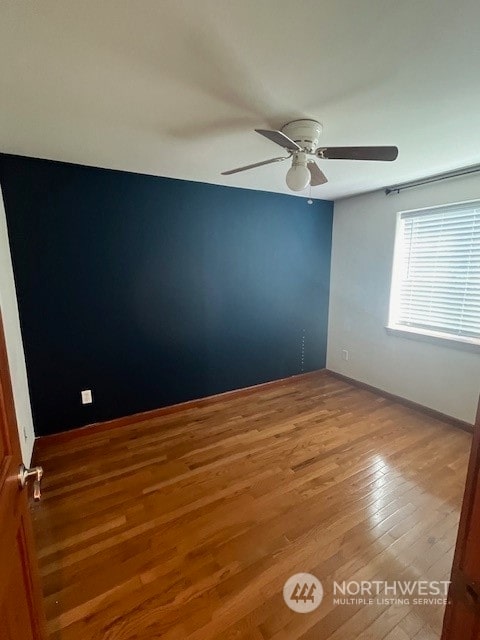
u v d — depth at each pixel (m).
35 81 1.30
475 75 1.27
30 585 0.91
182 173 2.63
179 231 2.90
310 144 1.67
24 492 0.95
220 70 1.24
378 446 2.50
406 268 3.19
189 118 1.64
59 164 2.34
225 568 1.49
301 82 1.32
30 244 2.31
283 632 1.23
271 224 3.42
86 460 2.32
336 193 3.42
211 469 2.21
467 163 2.41
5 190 2.19
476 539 0.70
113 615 1.29
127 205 2.63
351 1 0.91
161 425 2.84
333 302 3.96
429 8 0.94
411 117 1.63
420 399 3.12
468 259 2.70
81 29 1.01
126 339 2.79
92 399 2.69
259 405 3.26
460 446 2.51
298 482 2.08
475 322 2.71
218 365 3.32
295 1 0.91
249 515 1.80
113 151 2.12
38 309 2.40
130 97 1.43
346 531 1.70
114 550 1.58
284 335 3.75
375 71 1.25
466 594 0.73
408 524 1.75
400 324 3.30
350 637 1.22
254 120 1.65
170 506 1.87
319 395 3.50
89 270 2.55
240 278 3.31
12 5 0.91
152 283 2.84
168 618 1.28
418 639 1.21
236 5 0.92
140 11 0.94
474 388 2.71
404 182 2.98
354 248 3.64
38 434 2.50
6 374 0.89
